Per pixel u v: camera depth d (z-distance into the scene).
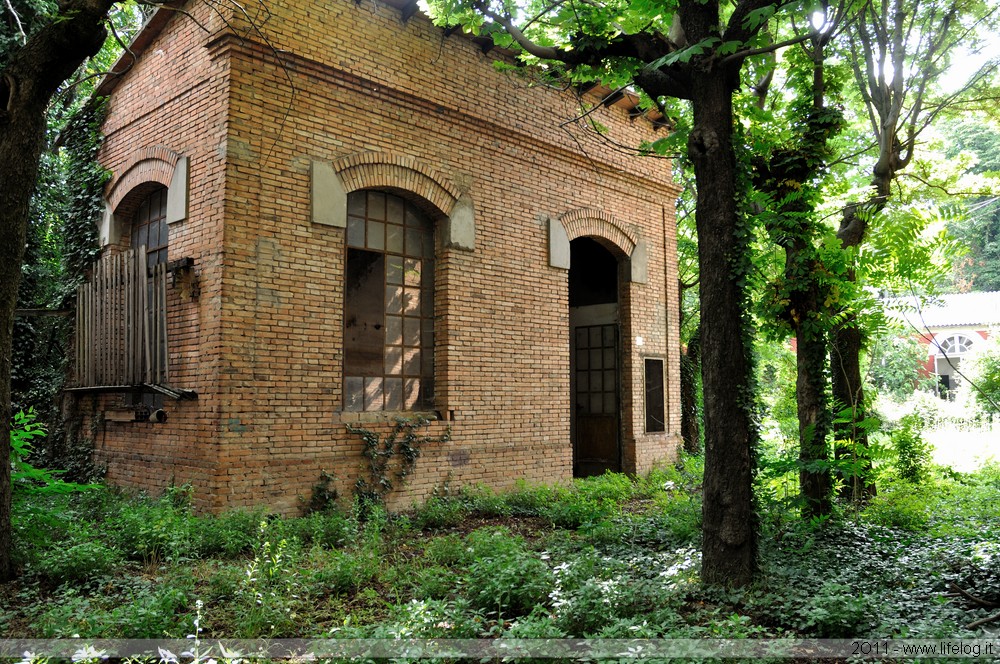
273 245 9.38
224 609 5.66
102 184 11.84
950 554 7.33
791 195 8.96
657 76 7.50
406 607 5.00
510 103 12.24
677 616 5.22
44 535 7.34
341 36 10.09
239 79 9.23
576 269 15.58
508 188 12.22
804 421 9.27
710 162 6.71
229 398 8.85
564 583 5.79
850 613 5.11
